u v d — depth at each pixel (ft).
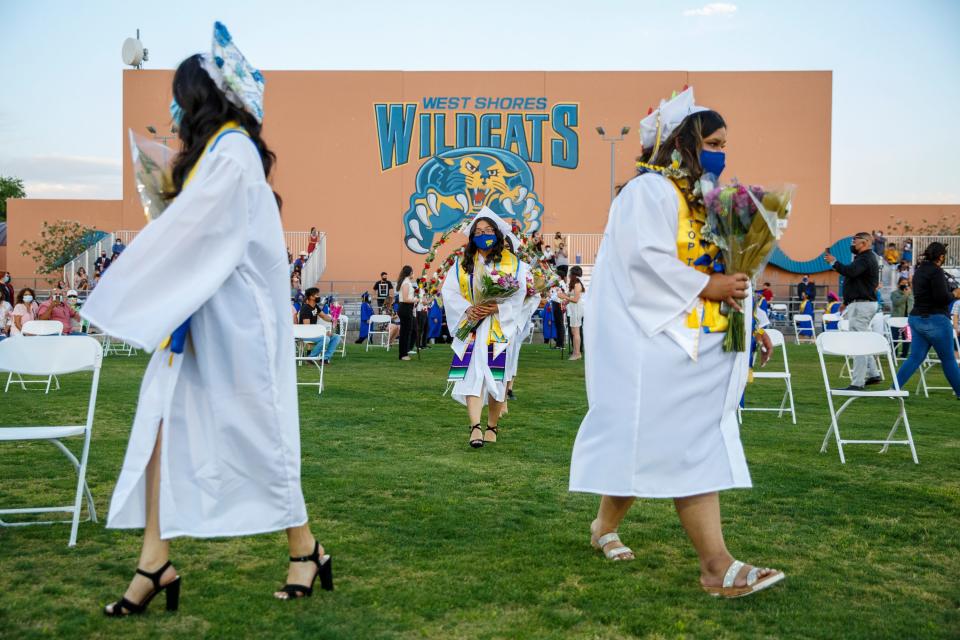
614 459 12.26
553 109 105.29
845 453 24.13
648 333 12.10
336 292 101.55
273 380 10.93
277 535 15.05
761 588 11.89
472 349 24.81
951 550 14.93
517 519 16.38
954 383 35.19
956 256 96.43
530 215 105.40
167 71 108.27
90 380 41.70
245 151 10.84
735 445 12.55
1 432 14.52
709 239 12.12
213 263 10.38
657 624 11.18
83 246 104.63
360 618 11.15
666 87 105.29
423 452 23.48
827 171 105.60
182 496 10.65
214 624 10.81
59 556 13.76
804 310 86.79
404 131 106.11
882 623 11.38
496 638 10.66
